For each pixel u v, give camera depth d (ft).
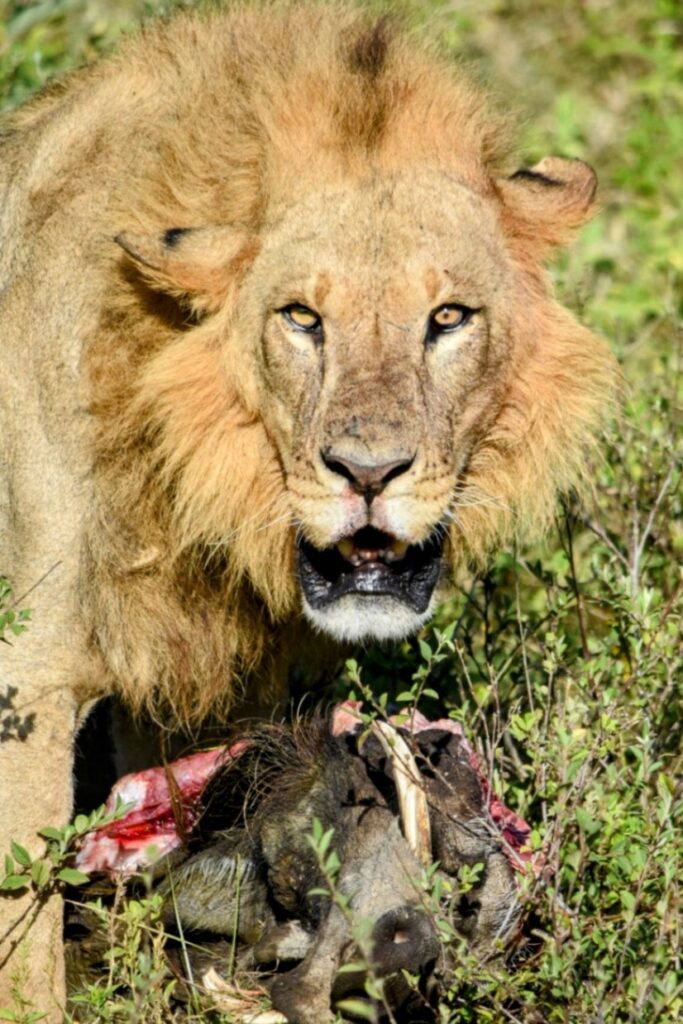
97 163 28.86
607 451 35.40
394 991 24.44
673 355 40.68
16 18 45.50
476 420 28.12
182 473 28.35
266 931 27.32
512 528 29.84
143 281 27.89
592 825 24.00
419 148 27.84
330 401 26.30
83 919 29.68
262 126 27.89
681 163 54.49
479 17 57.98
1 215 30.17
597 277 47.83
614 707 27.84
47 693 28.35
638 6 60.39
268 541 28.71
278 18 29.66
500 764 29.68
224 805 29.50
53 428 28.19
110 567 28.45
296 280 26.84
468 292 27.30
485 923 25.39
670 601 30.14
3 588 26.43
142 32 30.78
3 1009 26.96
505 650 34.81
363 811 25.53
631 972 24.41
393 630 27.50
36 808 28.30
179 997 27.66
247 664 31.07
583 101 56.95
